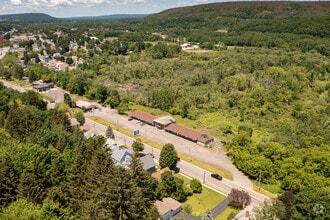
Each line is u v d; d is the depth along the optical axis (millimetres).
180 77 139125
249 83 120000
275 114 99188
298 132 84688
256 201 59719
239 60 150625
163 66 154250
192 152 80562
